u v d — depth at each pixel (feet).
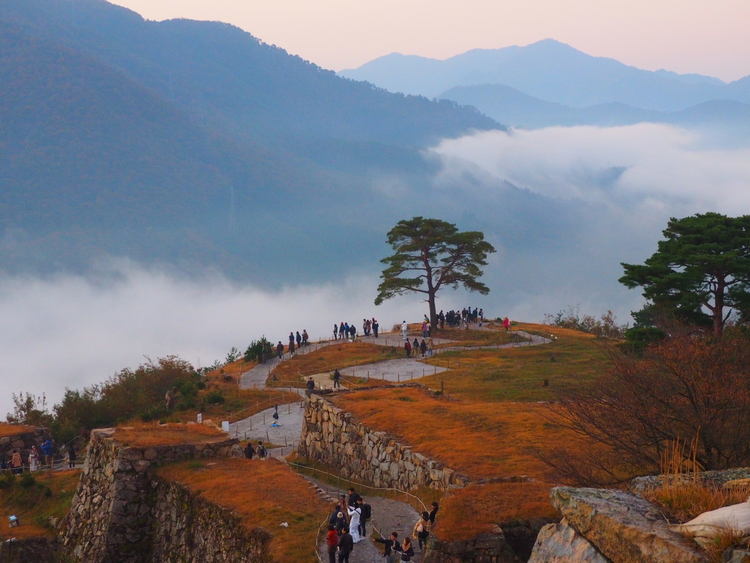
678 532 26.17
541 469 83.51
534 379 162.20
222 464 95.30
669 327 126.93
